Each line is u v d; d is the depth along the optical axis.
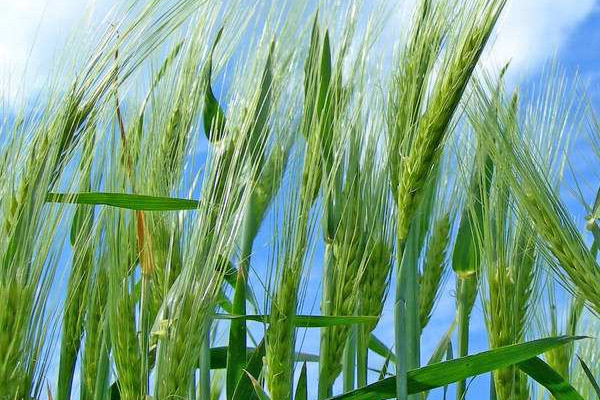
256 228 0.80
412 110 0.76
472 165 0.84
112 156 0.80
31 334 0.72
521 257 0.81
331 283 0.79
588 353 0.89
